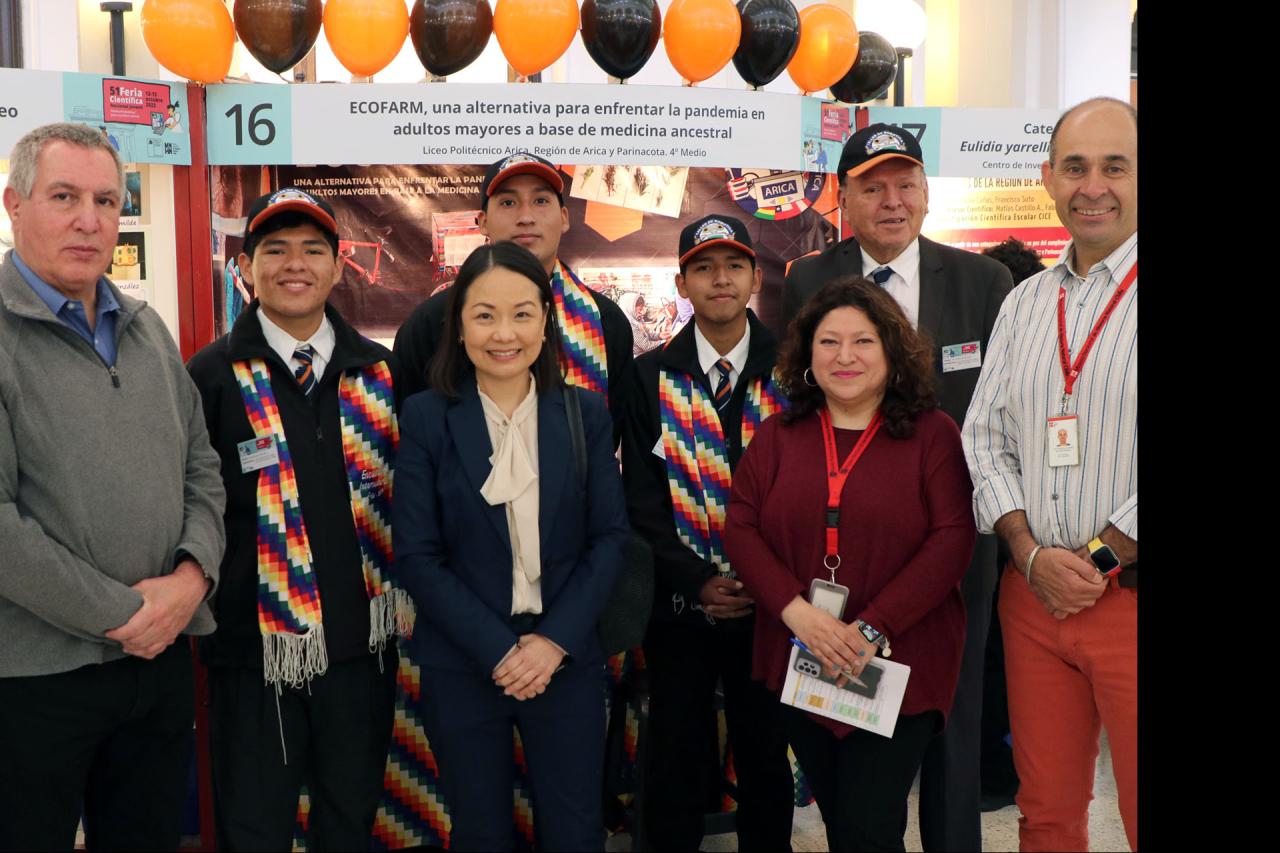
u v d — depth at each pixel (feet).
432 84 9.96
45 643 6.84
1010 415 7.76
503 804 7.80
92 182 6.88
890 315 7.73
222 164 9.96
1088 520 7.15
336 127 9.96
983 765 11.68
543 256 9.26
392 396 8.68
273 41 9.84
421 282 10.59
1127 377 6.99
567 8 10.32
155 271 9.92
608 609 8.33
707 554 9.25
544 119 10.11
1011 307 7.95
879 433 7.78
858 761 7.54
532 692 7.43
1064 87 19.10
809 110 10.90
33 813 6.98
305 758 8.44
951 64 20.08
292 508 8.16
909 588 7.39
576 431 8.03
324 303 8.59
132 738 7.49
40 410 6.80
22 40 15.12
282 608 8.06
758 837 9.37
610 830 10.56
